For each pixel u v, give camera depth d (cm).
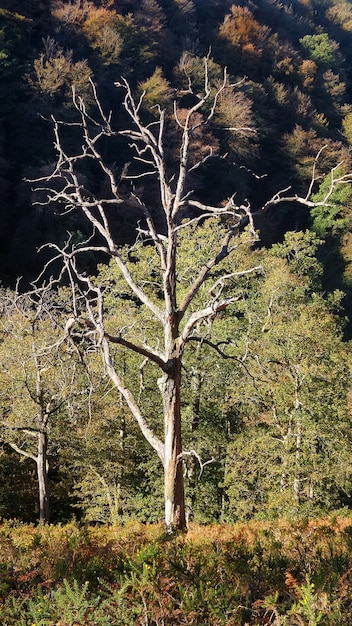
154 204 5359
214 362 2766
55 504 3100
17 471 3012
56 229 5059
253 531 798
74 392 2077
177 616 455
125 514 2752
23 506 2944
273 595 490
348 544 634
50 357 1992
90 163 5634
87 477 2850
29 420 2330
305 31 9862
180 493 1168
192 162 5691
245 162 6300
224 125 6059
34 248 5062
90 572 559
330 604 457
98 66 6084
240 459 2655
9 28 5925
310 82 8075
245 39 7625
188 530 1025
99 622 441
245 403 2791
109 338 1177
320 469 2492
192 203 1266
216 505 2786
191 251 3019
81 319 1207
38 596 497
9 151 5519
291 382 2634
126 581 490
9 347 2212
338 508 2675
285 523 838
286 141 6656
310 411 2592
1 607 498
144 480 2859
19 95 5672
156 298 2845
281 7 9906
